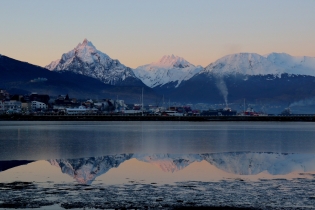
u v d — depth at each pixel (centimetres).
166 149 9781
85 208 4172
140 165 6981
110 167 6738
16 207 4191
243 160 7688
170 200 4450
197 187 5081
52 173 6088
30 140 12150
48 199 4472
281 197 4566
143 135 14562
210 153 8912
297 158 8019
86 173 6109
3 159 7788
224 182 5400
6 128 19375
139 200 4447
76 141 11856
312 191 4844
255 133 15900
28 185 5194
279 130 18238
